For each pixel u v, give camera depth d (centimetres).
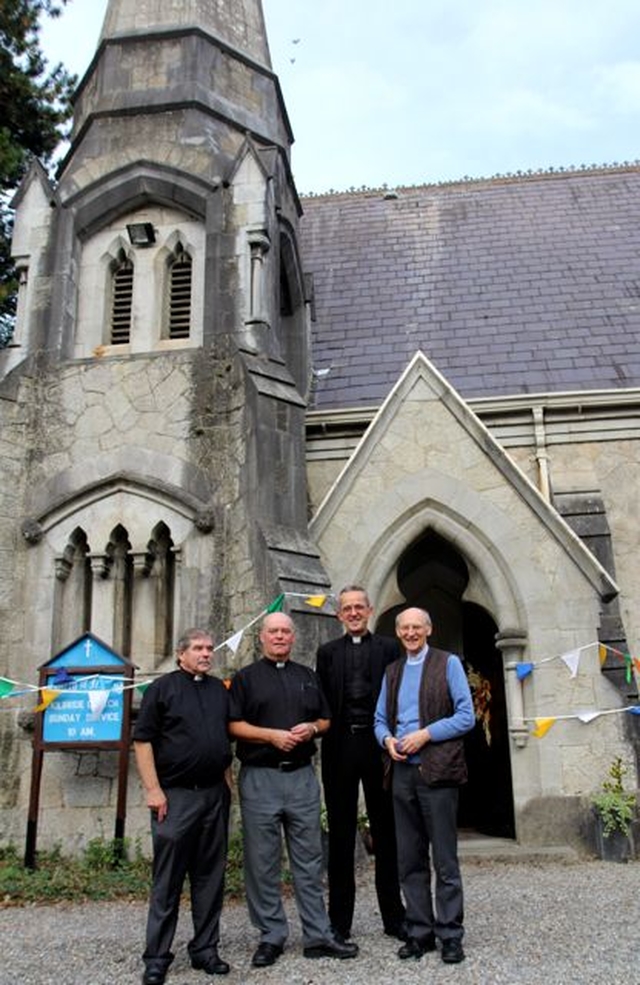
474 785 1448
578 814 1120
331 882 636
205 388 1138
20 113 1664
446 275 1730
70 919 771
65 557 1110
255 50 1456
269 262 1222
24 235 1260
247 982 557
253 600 1027
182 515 1090
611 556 1299
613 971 564
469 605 1555
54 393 1178
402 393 1275
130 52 1352
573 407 1401
